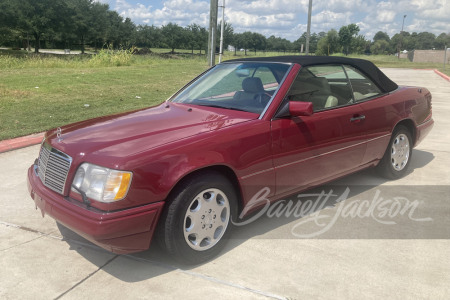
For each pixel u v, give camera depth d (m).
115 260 3.23
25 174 5.23
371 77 4.70
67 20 63.12
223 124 3.39
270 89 3.79
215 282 2.95
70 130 3.46
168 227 2.94
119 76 15.88
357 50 80.62
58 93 11.08
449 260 3.28
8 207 4.21
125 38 76.88
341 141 4.12
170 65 23.88
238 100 3.86
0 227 3.76
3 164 5.60
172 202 2.93
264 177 3.48
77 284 2.91
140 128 3.34
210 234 3.21
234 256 3.32
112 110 9.15
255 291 2.85
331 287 2.90
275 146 3.51
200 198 3.08
